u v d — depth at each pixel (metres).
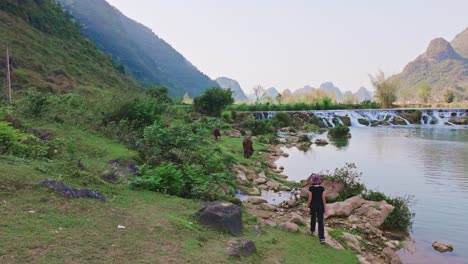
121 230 5.73
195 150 13.46
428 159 21.27
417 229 9.74
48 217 5.61
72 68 64.88
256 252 6.20
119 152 12.09
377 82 83.31
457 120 54.94
